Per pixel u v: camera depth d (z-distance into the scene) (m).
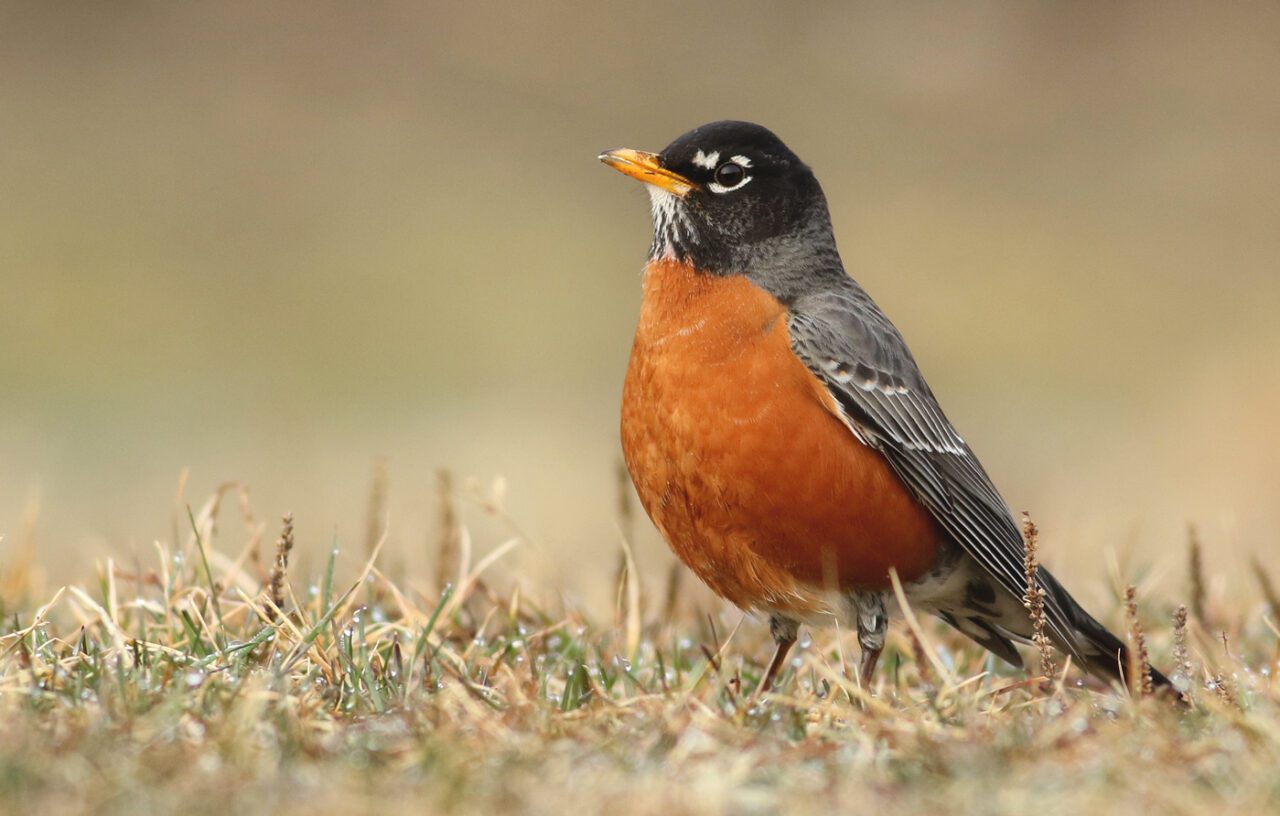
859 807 4.88
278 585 7.34
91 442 18.14
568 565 11.23
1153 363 22.92
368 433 18.67
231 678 6.10
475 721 5.69
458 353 22.38
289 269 24.95
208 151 27.70
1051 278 25.75
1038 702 6.36
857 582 7.88
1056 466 18.34
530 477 16.31
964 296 25.36
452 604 7.89
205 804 4.71
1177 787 5.03
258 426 19.02
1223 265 26.06
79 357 21.48
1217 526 14.34
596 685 6.66
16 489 16.23
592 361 22.34
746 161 8.25
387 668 6.60
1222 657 7.07
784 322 7.75
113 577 7.85
